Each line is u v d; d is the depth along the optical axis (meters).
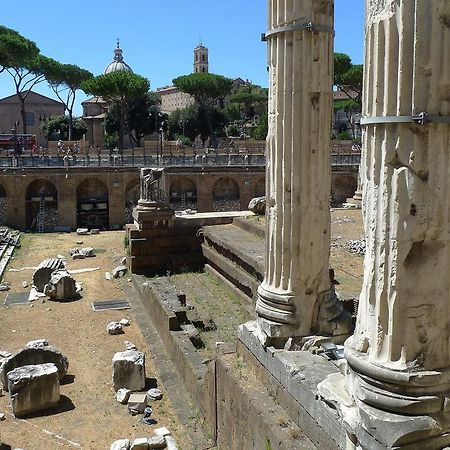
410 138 6.00
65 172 46.59
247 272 20.55
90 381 14.73
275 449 8.20
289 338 9.59
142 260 26.41
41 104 106.69
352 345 6.82
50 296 23.03
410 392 6.25
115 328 18.47
